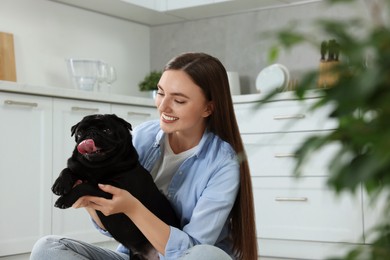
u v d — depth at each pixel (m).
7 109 3.31
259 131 4.14
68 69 4.35
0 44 3.99
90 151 1.68
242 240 1.89
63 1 4.50
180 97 1.80
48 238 1.89
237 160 1.88
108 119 1.79
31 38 4.29
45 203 3.52
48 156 3.54
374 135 0.44
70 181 1.71
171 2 4.79
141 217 1.67
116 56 5.04
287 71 4.48
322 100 0.49
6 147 3.30
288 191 4.02
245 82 4.91
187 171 1.93
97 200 1.66
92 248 1.93
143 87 4.98
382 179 0.50
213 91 1.87
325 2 0.50
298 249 4.02
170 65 1.86
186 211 1.91
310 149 0.49
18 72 4.18
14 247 3.32
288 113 4.00
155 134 2.05
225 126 1.93
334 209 3.83
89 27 4.78
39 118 3.49
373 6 0.47
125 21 5.14
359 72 0.47
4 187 3.29
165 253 1.70
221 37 5.04
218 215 1.77
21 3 4.21
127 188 1.78
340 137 0.48
